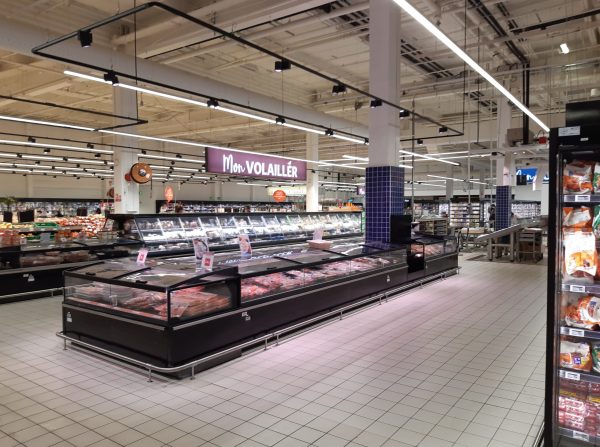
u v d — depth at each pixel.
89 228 14.52
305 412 3.62
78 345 5.18
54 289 8.13
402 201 9.64
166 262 5.70
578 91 14.61
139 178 12.88
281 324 5.55
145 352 4.43
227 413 3.61
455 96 16.16
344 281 6.75
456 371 4.51
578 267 2.56
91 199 27.14
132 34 10.73
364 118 20.94
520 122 18.52
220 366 4.63
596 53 12.05
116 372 4.48
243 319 4.99
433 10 8.60
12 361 4.80
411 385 4.16
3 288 7.52
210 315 4.60
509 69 12.84
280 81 15.77
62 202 25.66
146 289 4.43
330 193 43.72
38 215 21.28
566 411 2.66
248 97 12.33
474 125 18.84
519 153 18.22
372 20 9.11
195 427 3.38
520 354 5.03
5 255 7.55
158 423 3.45
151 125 21.81
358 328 6.04
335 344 5.35
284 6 8.47
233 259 6.21
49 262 8.16
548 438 2.54
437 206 28.92
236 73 14.52
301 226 12.56
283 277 5.75
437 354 5.01
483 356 4.96
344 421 3.47
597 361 2.57
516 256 13.83
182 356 4.33
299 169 14.16
